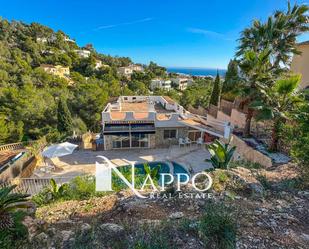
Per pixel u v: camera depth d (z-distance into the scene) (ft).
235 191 24.45
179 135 81.97
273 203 21.54
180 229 15.92
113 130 76.48
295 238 15.67
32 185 46.34
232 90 57.52
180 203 21.90
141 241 14.52
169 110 99.91
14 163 52.70
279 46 58.75
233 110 73.31
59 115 112.16
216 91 109.09
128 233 15.85
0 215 15.55
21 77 196.95
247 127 58.29
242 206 20.35
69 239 15.62
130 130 76.95
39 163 65.82
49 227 17.93
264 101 49.24
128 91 213.46
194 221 16.72
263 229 16.53
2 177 45.50
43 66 297.94
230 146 59.47
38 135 119.14
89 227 16.98
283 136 43.52
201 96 164.66
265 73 52.19
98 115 132.57
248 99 57.16
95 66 366.43
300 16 56.34
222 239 14.38
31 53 325.83
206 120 85.56
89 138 90.84
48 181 47.39
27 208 18.20
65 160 68.69
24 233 15.42
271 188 25.38
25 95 128.67
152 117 79.20
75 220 20.70
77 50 487.20
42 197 33.42
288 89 43.29
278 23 57.36
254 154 47.60
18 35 369.71
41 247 14.73
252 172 30.48
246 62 52.85
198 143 80.02
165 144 81.10
